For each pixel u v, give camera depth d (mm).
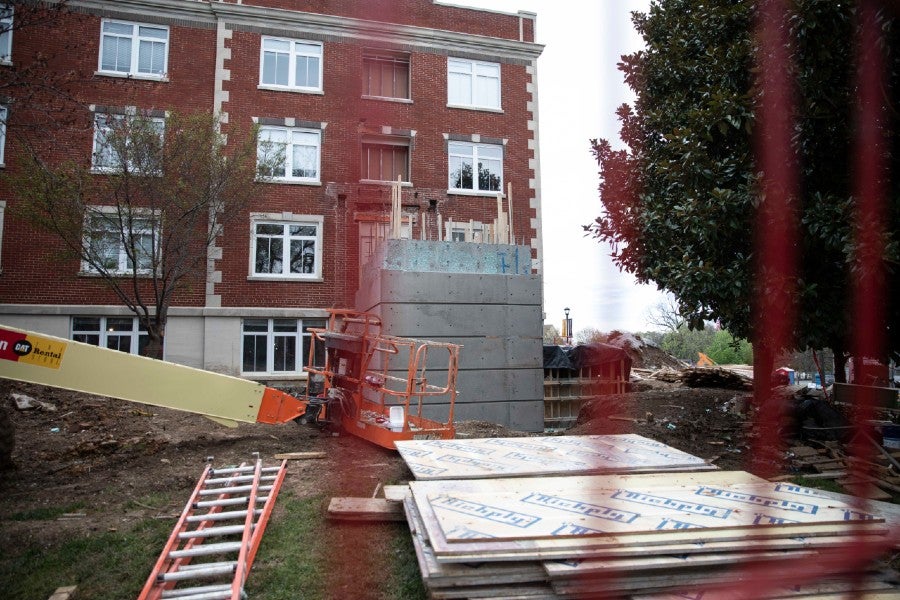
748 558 3873
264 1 19047
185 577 4195
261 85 18406
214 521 5520
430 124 19953
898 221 7055
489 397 11352
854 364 10680
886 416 9250
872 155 7289
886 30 6773
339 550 5020
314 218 18281
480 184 20344
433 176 19750
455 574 3709
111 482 6832
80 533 5305
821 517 4375
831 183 8047
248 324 17422
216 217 14445
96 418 9797
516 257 12102
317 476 7160
